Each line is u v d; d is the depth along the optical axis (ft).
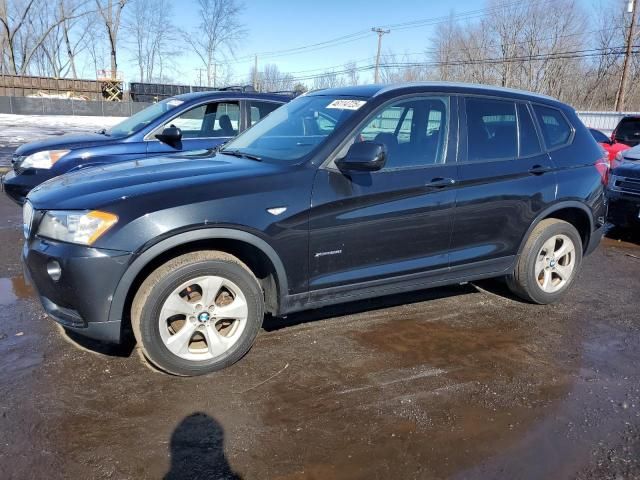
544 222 14.84
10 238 20.29
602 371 11.64
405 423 9.57
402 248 12.54
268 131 13.93
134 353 11.72
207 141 21.88
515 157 14.05
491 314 14.62
